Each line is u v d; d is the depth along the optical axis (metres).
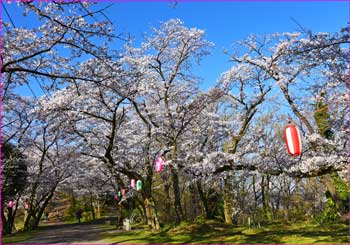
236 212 19.31
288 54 10.71
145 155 17.19
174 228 16.11
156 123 16.72
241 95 16.06
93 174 24.17
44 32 7.92
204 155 13.77
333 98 10.97
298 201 24.53
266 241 11.76
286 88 14.11
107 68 9.77
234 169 12.18
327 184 15.65
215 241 12.41
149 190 17.16
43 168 24.16
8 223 23.56
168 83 16.22
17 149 20.19
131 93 13.10
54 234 20.05
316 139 11.05
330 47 9.81
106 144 16.47
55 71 9.04
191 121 15.92
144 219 22.44
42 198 26.84
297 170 10.77
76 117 14.59
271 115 20.39
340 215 15.26
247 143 15.59
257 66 15.31
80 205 42.19
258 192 23.95
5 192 21.06
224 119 19.16
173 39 16.19
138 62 14.74
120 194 22.19
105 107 14.17
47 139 21.20
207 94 14.97
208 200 21.16
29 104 15.62
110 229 21.41
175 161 13.51
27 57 7.52
